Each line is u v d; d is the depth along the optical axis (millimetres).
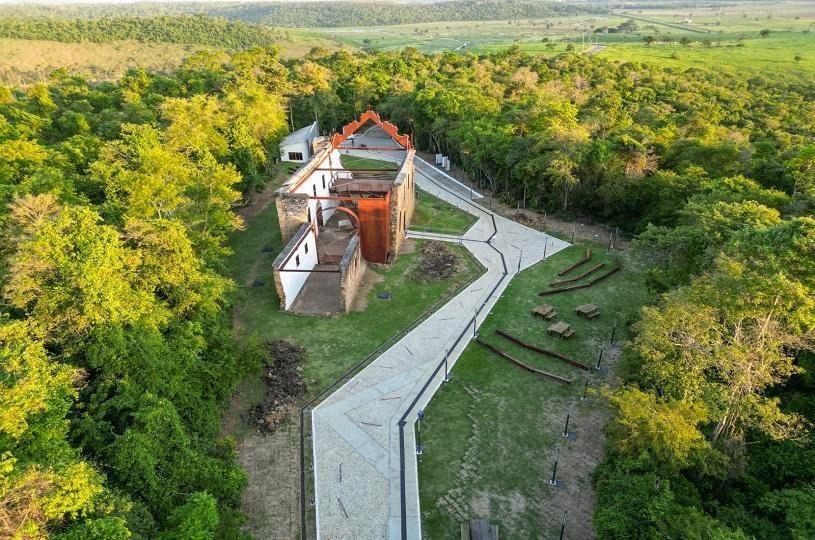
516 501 26594
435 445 30109
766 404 23641
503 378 35625
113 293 25703
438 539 24719
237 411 32656
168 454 23438
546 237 57875
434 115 86438
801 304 23062
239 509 25922
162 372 26656
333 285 47438
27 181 39969
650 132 64438
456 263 51750
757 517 22844
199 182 46312
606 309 43500
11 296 24453
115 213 40406
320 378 35656
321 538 24875
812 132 74500
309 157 85000
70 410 23875
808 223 25031
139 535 18891
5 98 71562
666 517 20781
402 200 54219
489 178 71062
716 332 25203
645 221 55219
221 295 36562
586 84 106938
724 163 55531
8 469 15625
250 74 97750
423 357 37844
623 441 23781
